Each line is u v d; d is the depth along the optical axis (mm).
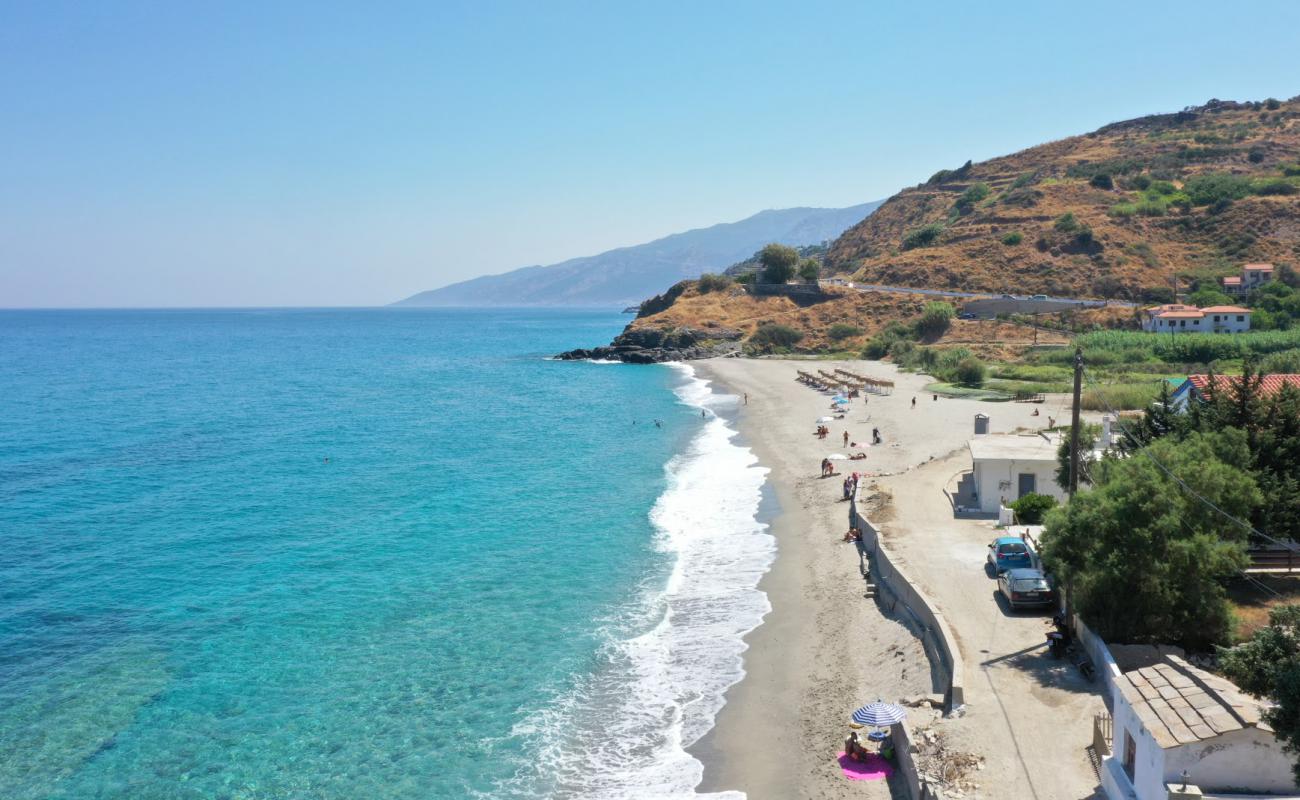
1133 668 23234
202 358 178000
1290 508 29391
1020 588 28078
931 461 53625
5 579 37406
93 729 24625
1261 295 125625
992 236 172250
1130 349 104688
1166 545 23656
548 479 56875
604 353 159750
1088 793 17859
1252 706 15281
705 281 187000
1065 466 38312
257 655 29516
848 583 34656
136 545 42531
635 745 23656
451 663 28750
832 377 105500
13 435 77000
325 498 52188
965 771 18891
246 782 22031
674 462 61938
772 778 21719
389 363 164625
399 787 21766
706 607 33375
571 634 31000
